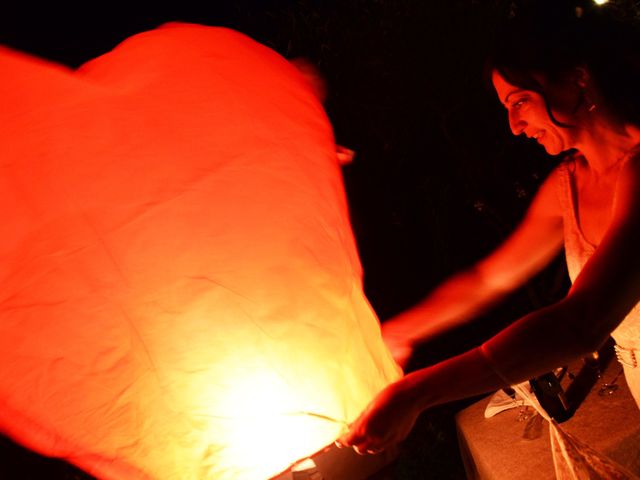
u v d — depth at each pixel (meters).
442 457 3.82
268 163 1.06
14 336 0.94
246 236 1.01
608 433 2.48
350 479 1.33
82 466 1.02
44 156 0.95
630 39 1.35
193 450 1.01
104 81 1.02
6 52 0.98
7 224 0.93
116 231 0.96
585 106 1.38
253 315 1.00
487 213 4.87
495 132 4.83
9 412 0.97
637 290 1.23
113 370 0.97
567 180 1.68
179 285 0.97
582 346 1.22
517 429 2.79
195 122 1.02
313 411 1.04
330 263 1.09
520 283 1.88
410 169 4.98
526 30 1.36
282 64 1.27
